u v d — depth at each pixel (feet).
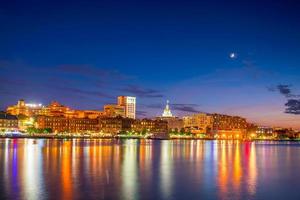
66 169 291.99
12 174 259.60
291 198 191.11
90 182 226.17
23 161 354.33
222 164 361.71
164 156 463.01
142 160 390.63
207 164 358.84
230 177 262.47
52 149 577.43
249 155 526.16
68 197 181.16
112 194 190.70
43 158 391.45
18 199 175.63
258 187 220.84
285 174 286.25
